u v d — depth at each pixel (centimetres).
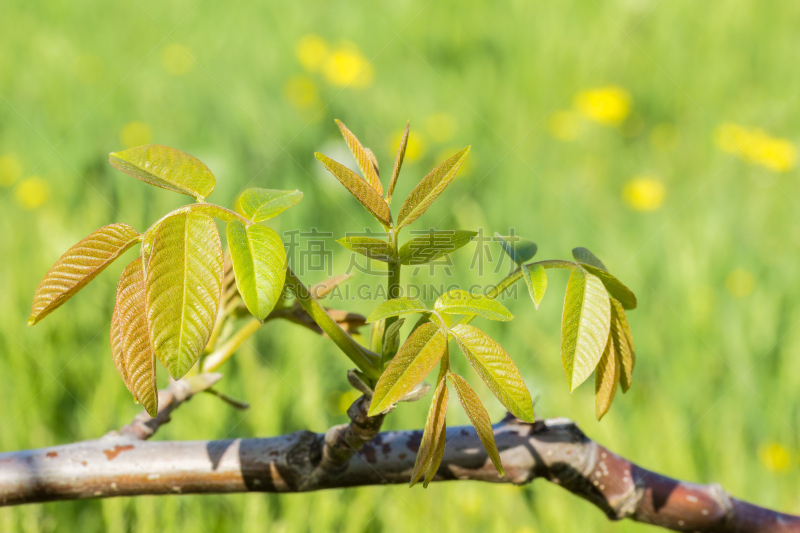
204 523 128
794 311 183
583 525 134
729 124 271
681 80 295
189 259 69
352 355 73
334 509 129
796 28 339
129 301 69
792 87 299
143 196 208
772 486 142
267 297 69
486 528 134
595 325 71
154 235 70
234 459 77
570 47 305
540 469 78
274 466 77
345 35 315
